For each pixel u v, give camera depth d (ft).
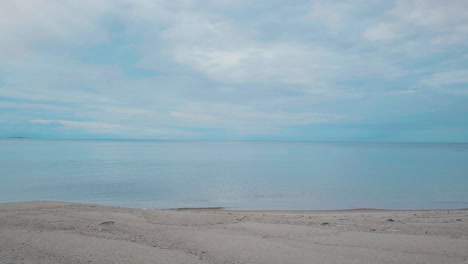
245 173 113.91
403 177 101.86
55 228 23.99
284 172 119.03
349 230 25.22
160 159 195.62
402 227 27.07
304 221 30.25
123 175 102.47
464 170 128.16
